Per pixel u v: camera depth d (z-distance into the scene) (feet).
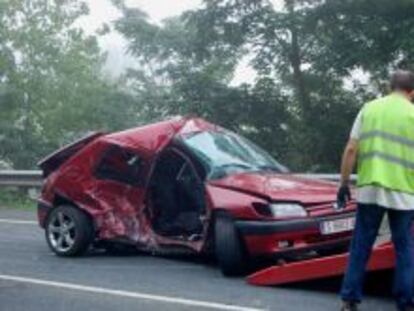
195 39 94.73
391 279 27.22
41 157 95.50
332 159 86.43
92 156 36.37
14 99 95.50
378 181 23.97
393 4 79.61
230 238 30.12
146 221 34.40
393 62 82.17
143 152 34.58
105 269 33.12
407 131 24.38
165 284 29.68
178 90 96.12
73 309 26.20
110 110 100.48
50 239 37.11
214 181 31.73
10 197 66.39
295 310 25.25
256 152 34.91
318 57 85.97
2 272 32.68
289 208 29.35
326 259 27.27
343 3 83.15
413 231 25.44
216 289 28.50
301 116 90.38
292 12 88.99
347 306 24.56
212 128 35.37
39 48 98.53
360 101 88.94
